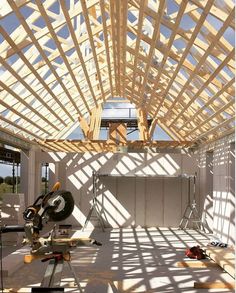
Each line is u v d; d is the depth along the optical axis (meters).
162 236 12.25
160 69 7.76
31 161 14.30
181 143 14.45
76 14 5.98
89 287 6.26
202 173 14.40
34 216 4.43
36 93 8.77
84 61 8.14
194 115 10.47
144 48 9.16
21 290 6.02
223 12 5.07
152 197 14.73
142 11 5.75
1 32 5.34
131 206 14.70
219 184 11.91
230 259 7.87
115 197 14.73
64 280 6.71
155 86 9.18
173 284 6.59
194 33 5.68
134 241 11.20
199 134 12.92
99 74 9.32
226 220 10.91
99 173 14.77
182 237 12.05
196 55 6.87
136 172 14.80
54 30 6.04
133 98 12.64
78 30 7.46
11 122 10.43
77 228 14.18
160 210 14.70
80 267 7.84
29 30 5.68
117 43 7.09
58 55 7.23
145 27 8.69
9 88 7.77
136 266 7.96
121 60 9.02
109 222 14.65
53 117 12.59
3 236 10.37
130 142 14.55
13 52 6.27
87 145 15.05
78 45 6.82
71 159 14.88
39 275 7.19
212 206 13.56
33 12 6.19
